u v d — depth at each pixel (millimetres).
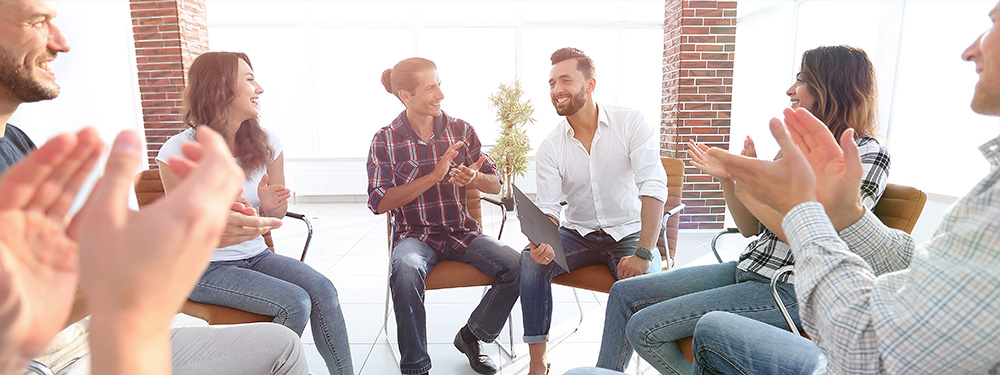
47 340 260
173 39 4477
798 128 734
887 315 574
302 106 6059
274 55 5930
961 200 578
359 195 6203
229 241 1154
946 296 524
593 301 2713
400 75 1912
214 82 1611
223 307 1520
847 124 1353
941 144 3330
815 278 643
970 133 3145
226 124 1650
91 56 4641
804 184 645
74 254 270
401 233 2012
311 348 2193
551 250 1684
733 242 4004
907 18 3582
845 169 718
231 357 1118
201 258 197
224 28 5836
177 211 188
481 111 6141
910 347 552
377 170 1959
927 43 3441
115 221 186
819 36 4559
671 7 4504
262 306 1479
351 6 5906
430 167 2023
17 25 930
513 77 6062
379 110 6102
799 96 1423
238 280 1510
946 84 3299
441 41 5992
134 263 181
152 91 4543
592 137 2023
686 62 4305
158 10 4445
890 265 822
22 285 248
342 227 4746
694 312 1315
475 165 1979
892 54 3658
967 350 519
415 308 1740
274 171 1891
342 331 1638
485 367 1954
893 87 3672
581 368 1024
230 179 210
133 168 196
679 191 2297
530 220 1669
